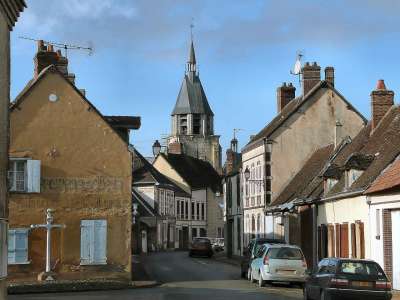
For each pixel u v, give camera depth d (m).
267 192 45.16
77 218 29.58
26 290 25.05
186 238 86.38
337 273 19.33
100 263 29.61
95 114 30.11
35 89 29.69
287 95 51.34
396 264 25.23
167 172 89.50
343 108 45.84
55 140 29.66
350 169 29.78
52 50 32.75
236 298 22.12
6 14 14.27
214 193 93.75
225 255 60.03
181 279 31.97
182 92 121.81
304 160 45.44
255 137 51.53
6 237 14.50
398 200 24.67
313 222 35.12
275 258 27.33
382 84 33.81
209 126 121.81
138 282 28.53
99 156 30.00
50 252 28.89
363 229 27.84
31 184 29.14
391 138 29.80
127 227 29.97
